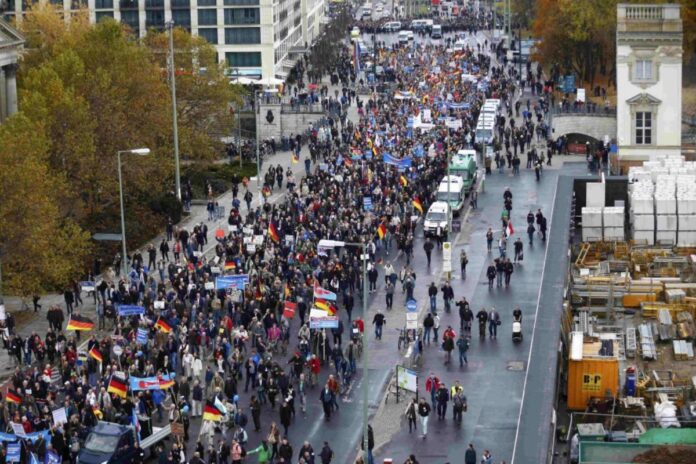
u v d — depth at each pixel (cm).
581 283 18338
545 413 12775
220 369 15100
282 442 12825
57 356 16062
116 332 16138
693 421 13475
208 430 13450
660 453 12206
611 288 17725
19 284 17725
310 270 18375
